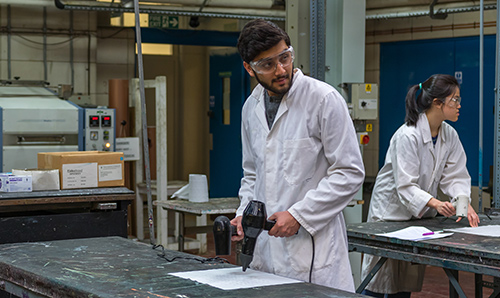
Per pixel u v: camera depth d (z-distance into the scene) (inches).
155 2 251.0
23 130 205.5
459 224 128.3
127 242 101.9
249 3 259.9
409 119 129.0
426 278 212.1
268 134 85.6
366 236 117.6
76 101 244.2
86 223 116.1
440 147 131.2
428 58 292.0
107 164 127.3
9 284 85.5
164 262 84.7
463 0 241.3
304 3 175.9
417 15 253.3
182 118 357.4
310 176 84.0
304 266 83.0
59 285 72.7
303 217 79.9
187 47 356.5
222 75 329.7
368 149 309.4
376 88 179.2
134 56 307.1
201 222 248.8
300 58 176.2
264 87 82.7
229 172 327.6
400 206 132.6
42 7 269.6
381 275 133.6
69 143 215.5
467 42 280.5
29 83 244.8
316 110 82.7
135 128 257.3
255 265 88.0
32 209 115.8
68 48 277.0
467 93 280.5
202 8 256.7
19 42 267.7
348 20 177.2
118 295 66.3
